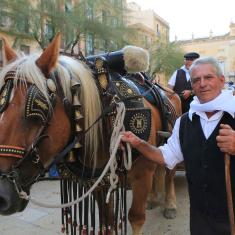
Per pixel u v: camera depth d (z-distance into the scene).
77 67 2.01
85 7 15.42
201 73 1.76
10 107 1.60
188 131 1.86
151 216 3.73
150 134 2.38
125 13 19.36
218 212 1.76
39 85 1.64
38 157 1.65
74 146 1.88
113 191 2.27
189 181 1.89
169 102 3.37
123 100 2.19
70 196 2.33
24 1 13.64
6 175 1.55
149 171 2.50
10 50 1.89
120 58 2.33
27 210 3.84
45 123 1.65
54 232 3.35
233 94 1.85
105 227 2.35
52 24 14.23
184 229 3.44
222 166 1.72
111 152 2.03
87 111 1.97
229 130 1.61
